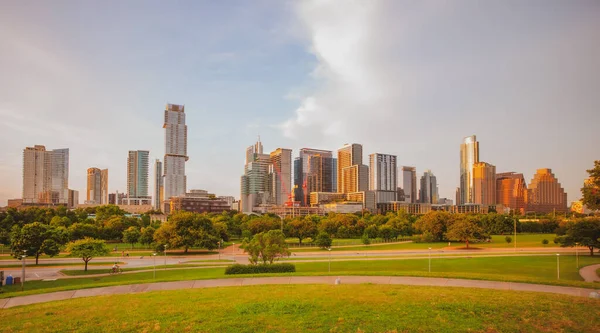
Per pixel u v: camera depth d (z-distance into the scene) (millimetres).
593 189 56969
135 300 32438
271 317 26219
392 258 88938
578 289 37281
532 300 30062
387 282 42625
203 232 113500
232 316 26562
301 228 143625
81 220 162750
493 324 24328
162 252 111500
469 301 29719
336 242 145125
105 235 140625
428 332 23031
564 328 23609
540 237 167750
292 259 86500
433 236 145125
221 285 42219
